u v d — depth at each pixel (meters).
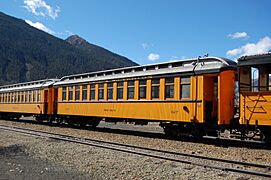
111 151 13.65
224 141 17.05
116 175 9.63
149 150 14.14
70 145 15.34
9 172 10.06
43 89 29.38
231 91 16.23
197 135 17.08
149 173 9.77
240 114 15.16
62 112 26.55
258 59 14.62
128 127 29.44
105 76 22.47
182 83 17.27
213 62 16.45
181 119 17.14
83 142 15.90
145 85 19.27
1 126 26.08
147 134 21.03
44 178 9.31
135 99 19.80
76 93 25.12
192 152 13.65
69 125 27.36
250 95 14.82
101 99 22.42
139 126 31.08
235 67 16.45
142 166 10.70
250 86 14.84
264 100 14.29
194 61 17.34
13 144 16.03
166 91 18.06
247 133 15.12
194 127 16.94
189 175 9.45
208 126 16.62
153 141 17.23
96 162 11.46
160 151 13.68
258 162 11.55
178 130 17.88
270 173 9.74
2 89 38.41
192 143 16.38
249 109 14.82
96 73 23.64
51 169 10.51
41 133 20.66
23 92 33.12
